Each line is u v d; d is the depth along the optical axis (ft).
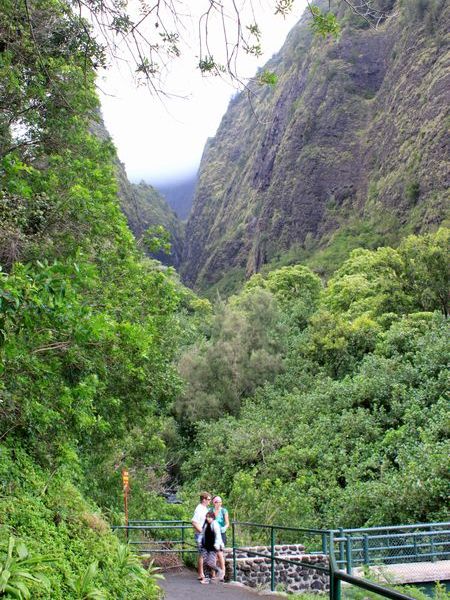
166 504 65.57
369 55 391.24
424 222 241.14
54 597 16.99
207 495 37.32
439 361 86.53
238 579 39.73
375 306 130.21
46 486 25.82
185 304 221.05
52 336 24.08
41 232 35.37
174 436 114.42
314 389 113.19
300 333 149.18
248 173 574.97
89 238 39.78
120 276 44.60
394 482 62.49
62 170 39.19
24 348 21.26
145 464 67.26
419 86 292.20
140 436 63.16
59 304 16.80
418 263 119.24
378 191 298.97
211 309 223.30
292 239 380.17
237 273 476.95
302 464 83.46
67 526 24.02
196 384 124.67
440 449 62.80
